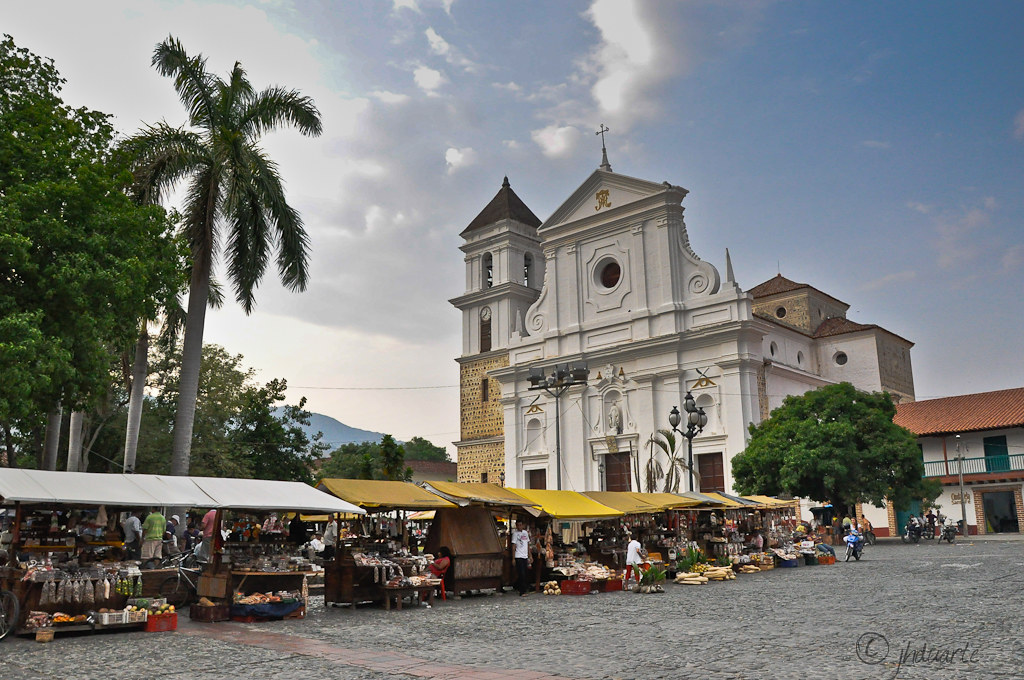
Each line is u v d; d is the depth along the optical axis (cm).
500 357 5600
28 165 1845
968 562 2614
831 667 942
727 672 927
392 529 1995
